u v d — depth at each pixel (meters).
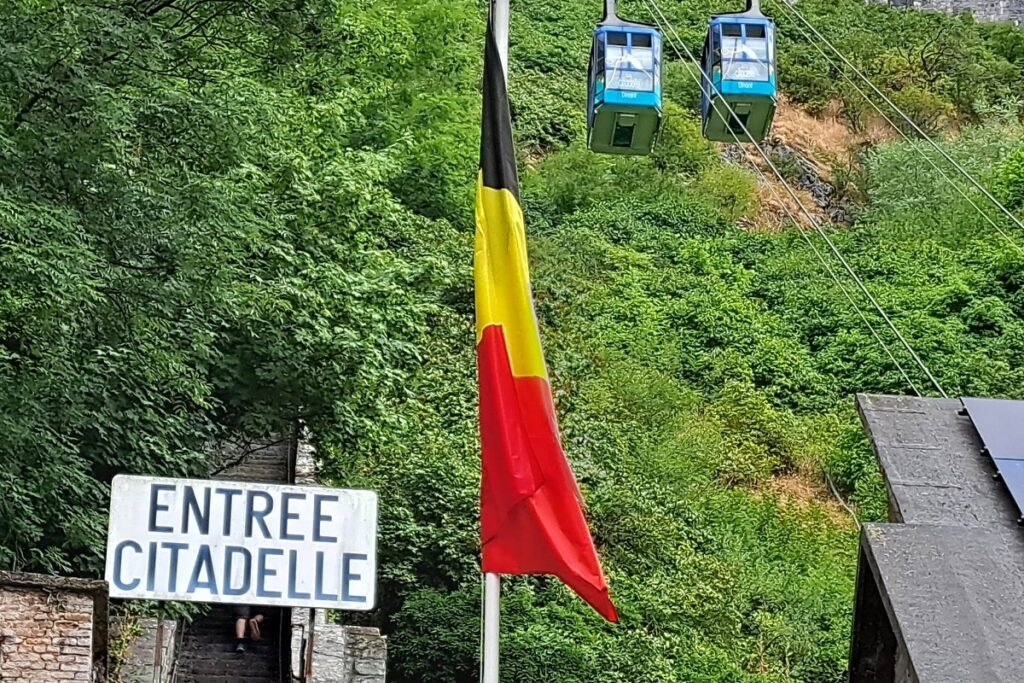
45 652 14.19
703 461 35.59
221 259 19.73
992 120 57.28
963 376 40.47
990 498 13.38
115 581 10.23
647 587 28.31
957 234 48.59
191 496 10.38
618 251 45.25
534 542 13.55
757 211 50.91
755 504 34.56
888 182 51.41
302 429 25.03
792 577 32.12
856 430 37.97
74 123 18.47
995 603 12.03
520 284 14.56
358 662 22.17
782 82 57.97
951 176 50.81
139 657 19.44
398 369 23.94
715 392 39.19
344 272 23.27
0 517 18.02
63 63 18.38
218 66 22.84
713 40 22.28
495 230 14.78
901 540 12.67
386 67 36.81
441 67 39.94
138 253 18.97
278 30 23.39
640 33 21.61
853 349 41.84
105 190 18.67
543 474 13.77
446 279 25.69
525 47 58.00
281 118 23.48
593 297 41.75
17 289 17.09
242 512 10.41
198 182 19.61
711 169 51.44
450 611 24.67
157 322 19.14
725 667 27.38
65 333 17.95
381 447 25.45
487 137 15.15
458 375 28.88
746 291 44.69
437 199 39.81
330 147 27.53
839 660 29.27
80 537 18.14
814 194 52.88
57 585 14.31
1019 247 45.47
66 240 17.52
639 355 39.69
